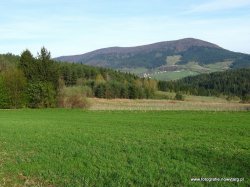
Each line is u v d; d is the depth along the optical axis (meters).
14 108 99.06
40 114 75.19
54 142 30.56
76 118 61.72
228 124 46.28
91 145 28.59
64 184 17.55
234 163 20.80
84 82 167.25
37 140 31.97
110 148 26.86
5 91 98.19
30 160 23.06
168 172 19.09
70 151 25.83
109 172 19.36
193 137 33.19
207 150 25.23
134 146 27.44
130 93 155.75
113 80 184.12
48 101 98.50
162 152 24.86
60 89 102.88
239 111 76.44
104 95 152.38
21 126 45.88
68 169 20.42
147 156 23.38
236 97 180.88
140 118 59.19
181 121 51.81
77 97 98.00
